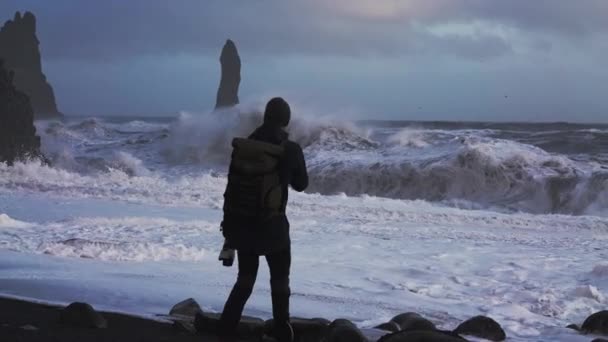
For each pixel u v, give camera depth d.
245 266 4.64
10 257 9.05
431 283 8.90
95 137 46.59
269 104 4.48
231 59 122.12
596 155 29.48
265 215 4.38
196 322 4.76
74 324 4.60
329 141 33.53
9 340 3.98
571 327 6.43
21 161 28.98
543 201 23.12
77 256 9.39
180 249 10.02
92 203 17.94
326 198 20.92
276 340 4.60
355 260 10.56
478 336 5.61
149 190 20.78
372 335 4.88
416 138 32.91
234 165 4.42
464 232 14.64
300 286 8.21
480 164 24.75
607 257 11.59
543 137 39.28
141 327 4.71
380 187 26.14
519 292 8.34
